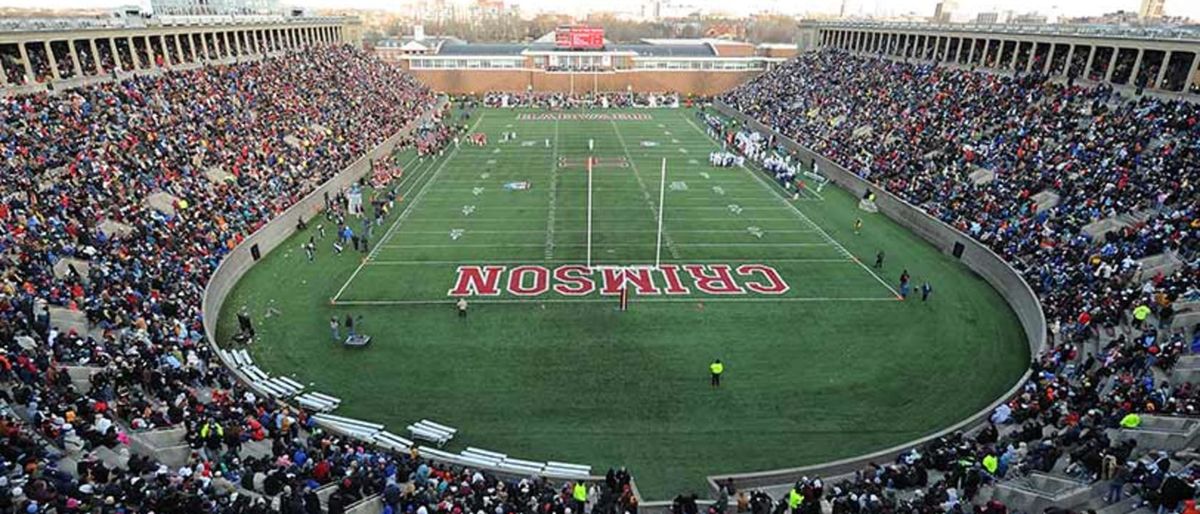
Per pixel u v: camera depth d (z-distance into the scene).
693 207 42.12
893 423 21.09
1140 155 34.47
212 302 27.14
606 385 22.77
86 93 39.31
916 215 37.59
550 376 23.22
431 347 24.97
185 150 38.00
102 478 14.39
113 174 32.19
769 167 50.78
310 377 23.03
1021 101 47.34
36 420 15.84
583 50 97.00
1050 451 16.62
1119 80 46.03
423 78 95.94
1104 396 19.52
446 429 20.19
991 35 56.03
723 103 83.88
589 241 32.50
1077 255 28.09
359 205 39.50
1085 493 15.12
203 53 55.78
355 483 15.52
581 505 16.12
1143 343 20.88
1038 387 20.44
